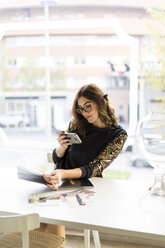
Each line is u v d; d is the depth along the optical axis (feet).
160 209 4.50
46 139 9.72
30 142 9.62
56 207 4.67
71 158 6.44
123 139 6.22
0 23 9.06
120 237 7.95
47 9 8.77
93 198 5.03
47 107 9.68
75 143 6.46
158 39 8.21
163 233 3.77
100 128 6.36
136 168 9.13
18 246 4.82
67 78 9.99
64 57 9.86
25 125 10.22
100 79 9.59
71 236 8.24
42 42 9.83
